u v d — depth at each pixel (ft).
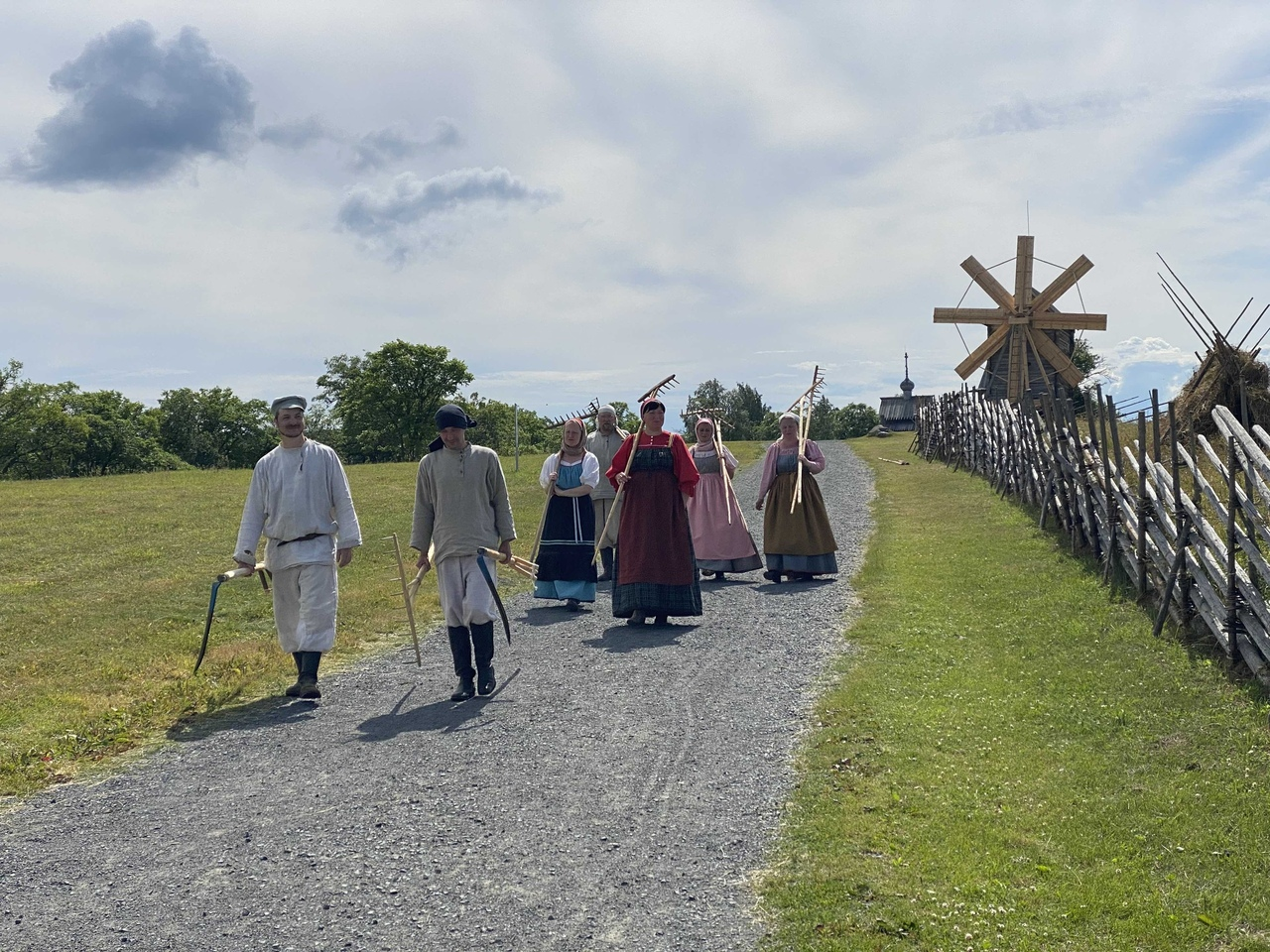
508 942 13.00
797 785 17.71
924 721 20.88
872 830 15.81
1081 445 36.14
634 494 31.68
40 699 24.11
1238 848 15.11
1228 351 46.88
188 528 56.85
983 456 69.82
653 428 31.94
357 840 16.14
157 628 32.60
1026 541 41.19
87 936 13.37
